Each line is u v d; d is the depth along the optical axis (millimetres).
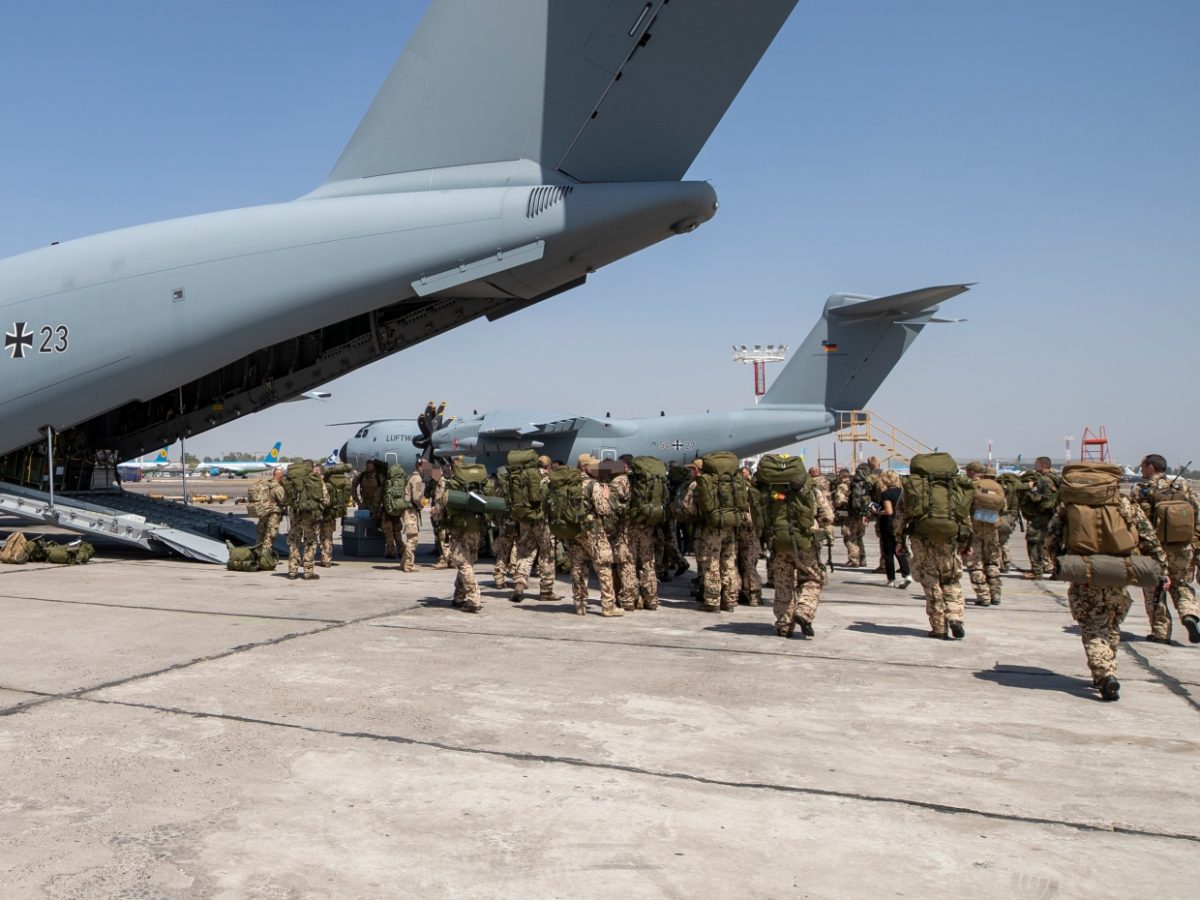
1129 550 5117
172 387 12016
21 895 2746
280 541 14133
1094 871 2988
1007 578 12055
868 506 12945
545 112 10805
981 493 7562
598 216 10500
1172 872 2986
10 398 12078
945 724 4758
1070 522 5301
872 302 19906
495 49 10969
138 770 3904
